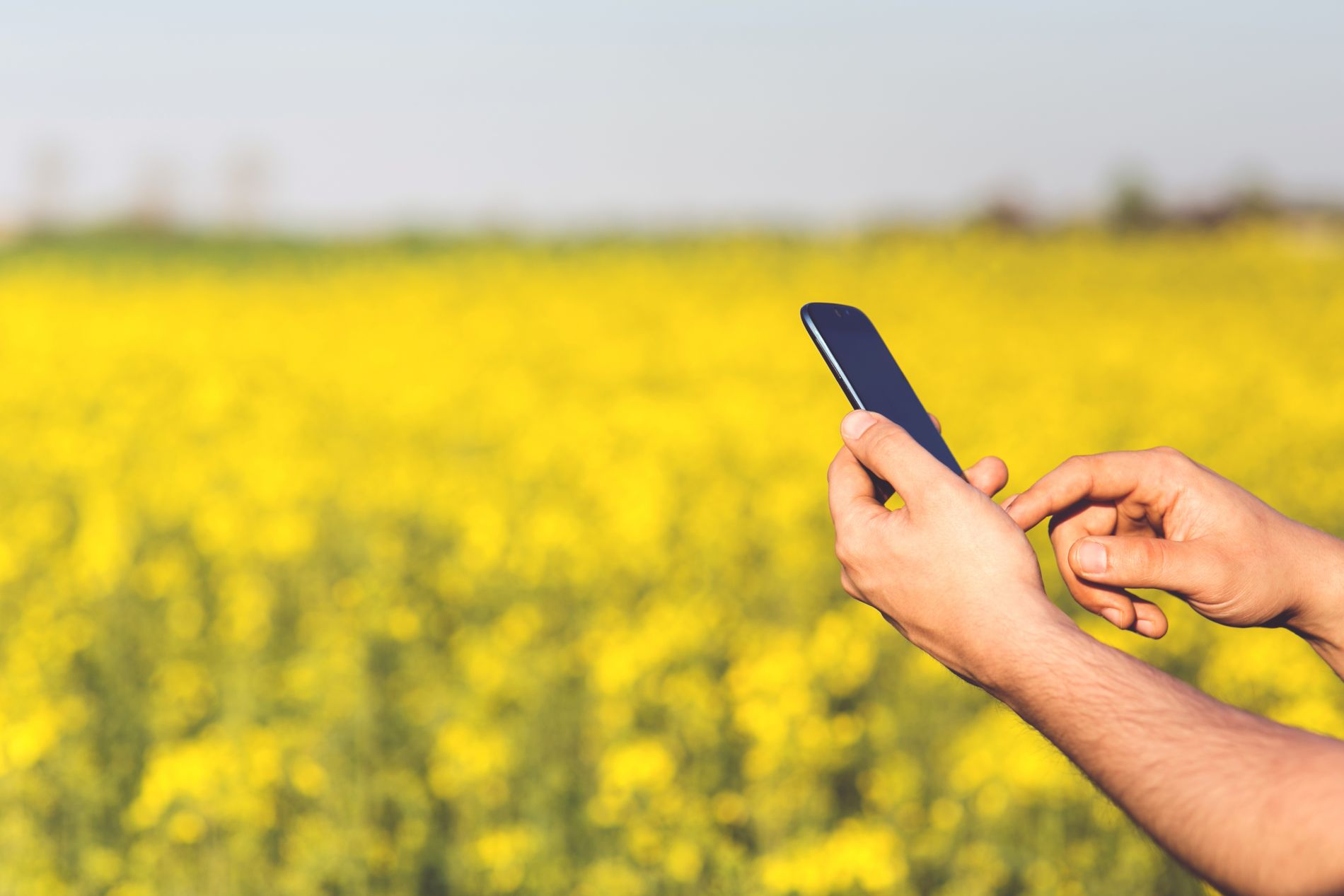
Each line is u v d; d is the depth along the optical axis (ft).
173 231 100.78
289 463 26.63
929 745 13.98
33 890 11.33
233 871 11.80
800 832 11.69
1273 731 2.32
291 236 98.02
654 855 11.50
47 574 20.38
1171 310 54.65
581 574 19.29
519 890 11.92
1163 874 10.65
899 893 10.78
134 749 14.70
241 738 12.89
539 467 27.45
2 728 11.84
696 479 27.09
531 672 14.85
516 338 48.91
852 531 3.07
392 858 12.10
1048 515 3.91
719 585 19.26
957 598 2.81
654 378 41.24
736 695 14.21
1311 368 39.68
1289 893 2.04
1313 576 3.54
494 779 12.90
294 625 19.17
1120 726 2.43
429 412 33.71
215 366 42.55
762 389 37.40
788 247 82.89
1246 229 88.02
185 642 17.69
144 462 28.78
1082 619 17.04
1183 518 3.73
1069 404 32.99
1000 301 57.82
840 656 14.40
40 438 29.86
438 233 94.68
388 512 24.63
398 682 16.30
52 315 53.36
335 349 46.06
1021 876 11.41
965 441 29.45
